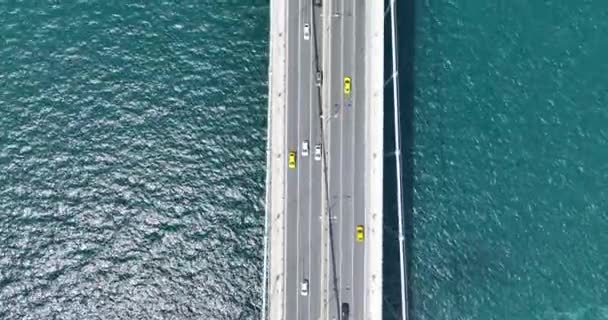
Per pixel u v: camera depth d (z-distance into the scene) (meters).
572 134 164.25
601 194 162.25
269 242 143.88
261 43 166.38
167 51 166.62
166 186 161.50
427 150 162.38
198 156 162.75
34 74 164.88
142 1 167.75
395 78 150.75
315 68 147.25
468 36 166.62
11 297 156.88
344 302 143.25
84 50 166.25
